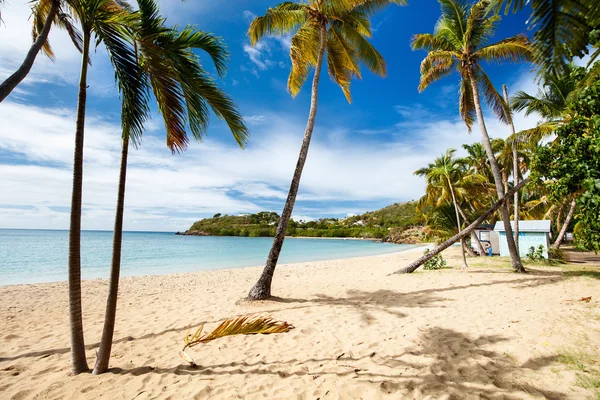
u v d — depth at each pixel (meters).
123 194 3.61
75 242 3.49
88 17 3.25
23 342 4.93
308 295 7.74
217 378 3.37
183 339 4.74
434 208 17.34
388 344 4.23
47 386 3.25
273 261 7.33
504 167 20.00
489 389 2.90
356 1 7.93
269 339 4.58
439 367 3.43
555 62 1.39
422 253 25.84
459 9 10.52
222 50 4.13
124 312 6.80
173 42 3.75
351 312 5.94
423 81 11.96
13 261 20.83
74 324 3.58
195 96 3.69
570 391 2.78
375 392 2.96
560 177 6.23
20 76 2.56
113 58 3.38
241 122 4.29
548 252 13.62
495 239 17.97
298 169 7.62
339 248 41.16
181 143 4.29
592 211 4.16
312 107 7.94
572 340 3.92
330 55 10.16
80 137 3.33
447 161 13.88
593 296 6.22
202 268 19.17
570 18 1.32
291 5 8.49
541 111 11.48
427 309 5.90
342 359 3.81
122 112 3.42
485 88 11.36
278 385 3.18
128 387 3.19
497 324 4.75
